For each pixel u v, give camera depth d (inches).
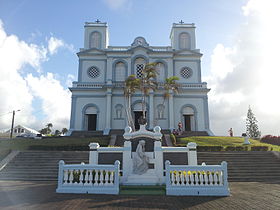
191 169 382.6
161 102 1291.8
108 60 1359.5
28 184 490.6
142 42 1433.3
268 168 619.2
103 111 1283.2
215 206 306.0
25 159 665.0
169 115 1263.5
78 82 1325.0
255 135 2349.9
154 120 1263.5
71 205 302.7
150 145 472.7
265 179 563.5
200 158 673.6
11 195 367.6
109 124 1236.5
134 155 463.5
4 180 545.6
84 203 313.4
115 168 387.5
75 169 391.2
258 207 301.9
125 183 434.3
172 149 478.9
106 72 1362.0
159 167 454.3
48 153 699.4
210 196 366.0
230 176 574.9
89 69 1375.5
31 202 318.0
